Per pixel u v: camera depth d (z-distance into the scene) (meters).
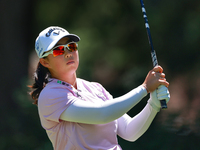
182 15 42.28
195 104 34.88
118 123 10.87
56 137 9.75
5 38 39.59
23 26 41.62
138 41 43.59
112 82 43.19
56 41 9.68
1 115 34.56
